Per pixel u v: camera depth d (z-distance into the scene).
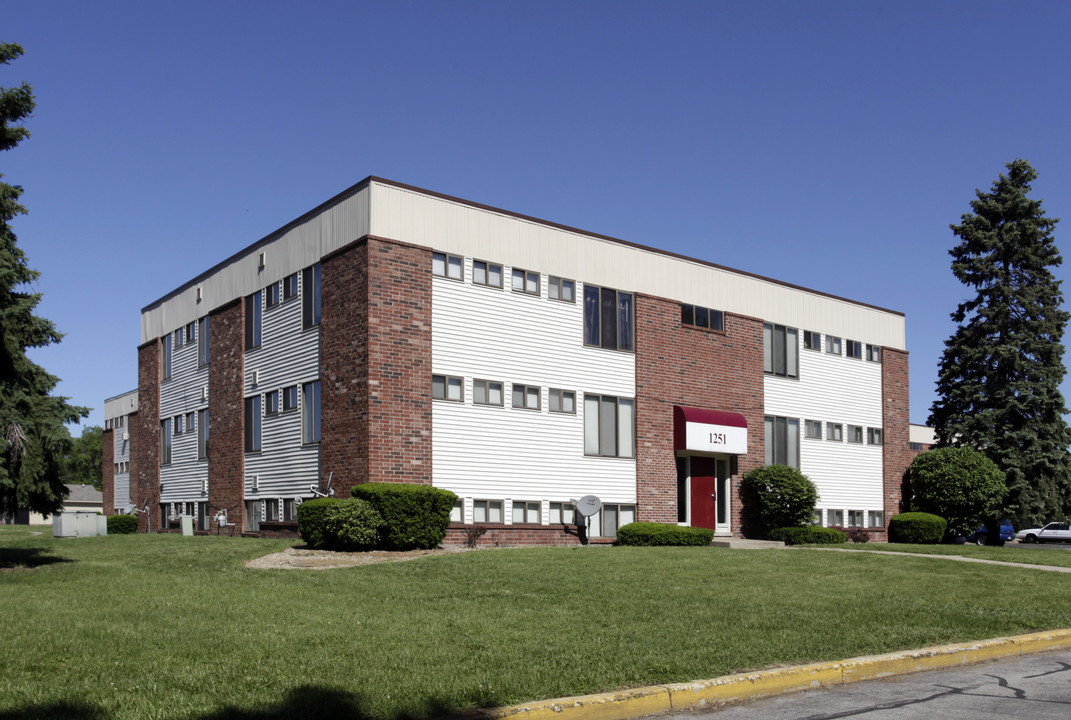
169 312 37.72
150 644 9.87
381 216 25.31
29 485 18.19
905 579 17.94
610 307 30.45
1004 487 37.25
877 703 8.44
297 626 11.34
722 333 33.69
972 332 43.16
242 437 31.14
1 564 19.48
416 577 17.08
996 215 43.81
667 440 31.33
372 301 24.83
